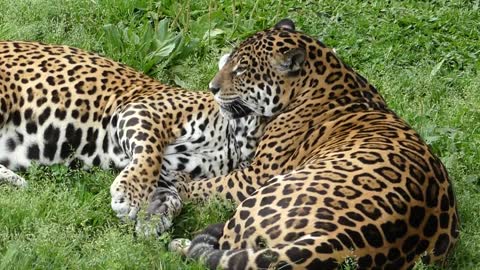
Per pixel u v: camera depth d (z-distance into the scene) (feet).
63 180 41.83
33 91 42.80
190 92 43.65
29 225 36.73
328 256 31.45
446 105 51.29
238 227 33.88
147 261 34.91
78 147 43.04
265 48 41.39
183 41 52.29
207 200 40.78
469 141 47.50
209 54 52.80
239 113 42.04
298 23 57.57
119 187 40.04
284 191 33.73
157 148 41.55
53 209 38.40
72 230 36.73
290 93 41.52
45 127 42.80
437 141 46.78
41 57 43.73
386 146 36.45
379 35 57.47
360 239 32.04
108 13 54.70
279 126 41.19
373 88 42.91
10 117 42.68
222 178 40.96
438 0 62.13
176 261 34.91
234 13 55.88
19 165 42.91
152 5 56.34
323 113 41.06
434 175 35.78
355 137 38.27
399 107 50.03
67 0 54.49
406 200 33.73
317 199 33.06
